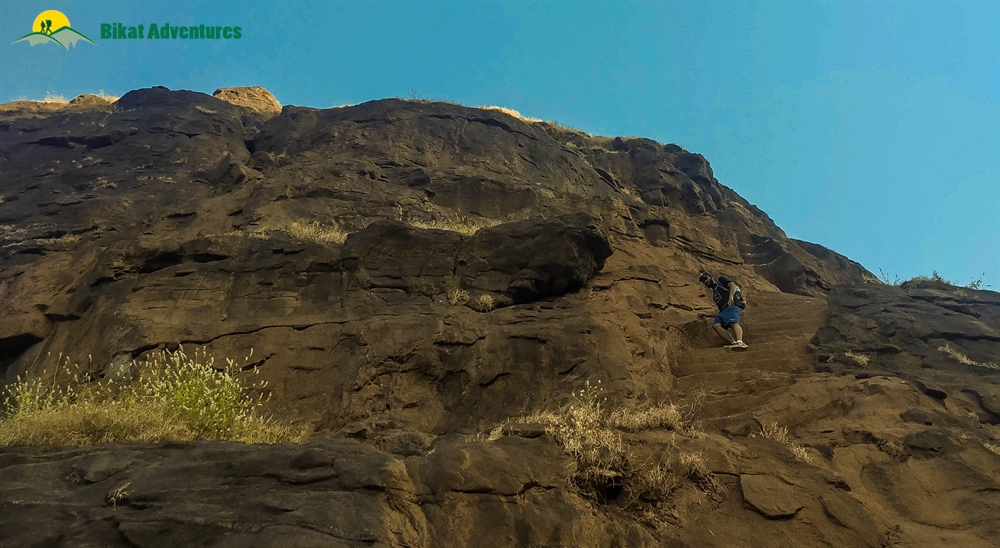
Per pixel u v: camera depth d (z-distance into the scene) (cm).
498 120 1953
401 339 777
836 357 870
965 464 564
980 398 705
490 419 697
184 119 1855
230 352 783
